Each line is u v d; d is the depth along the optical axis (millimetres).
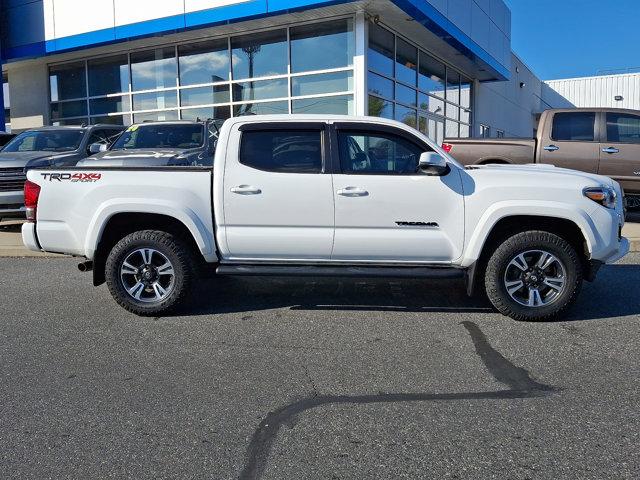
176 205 5477
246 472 2953
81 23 15414
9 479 2912
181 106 15781
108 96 17031
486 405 3674
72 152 10711
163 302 5652
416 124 16531
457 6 15422
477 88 21297
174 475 2936
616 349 4648
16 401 3832
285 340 4977
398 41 15078
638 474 2879
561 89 34938
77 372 4324
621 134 10000
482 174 5363
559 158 10141
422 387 3967
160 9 14070
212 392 3936
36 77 18266
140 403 3779
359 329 5246
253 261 5609
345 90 13367
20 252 9312
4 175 10000
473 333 5090
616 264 7848
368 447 3178
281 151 5484
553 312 5324
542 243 5270
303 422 3480
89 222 5594
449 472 2920
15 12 16609
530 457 3049
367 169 5426
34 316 5828
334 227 5395
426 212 5328
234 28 14062
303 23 13609
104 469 3000
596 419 3467
